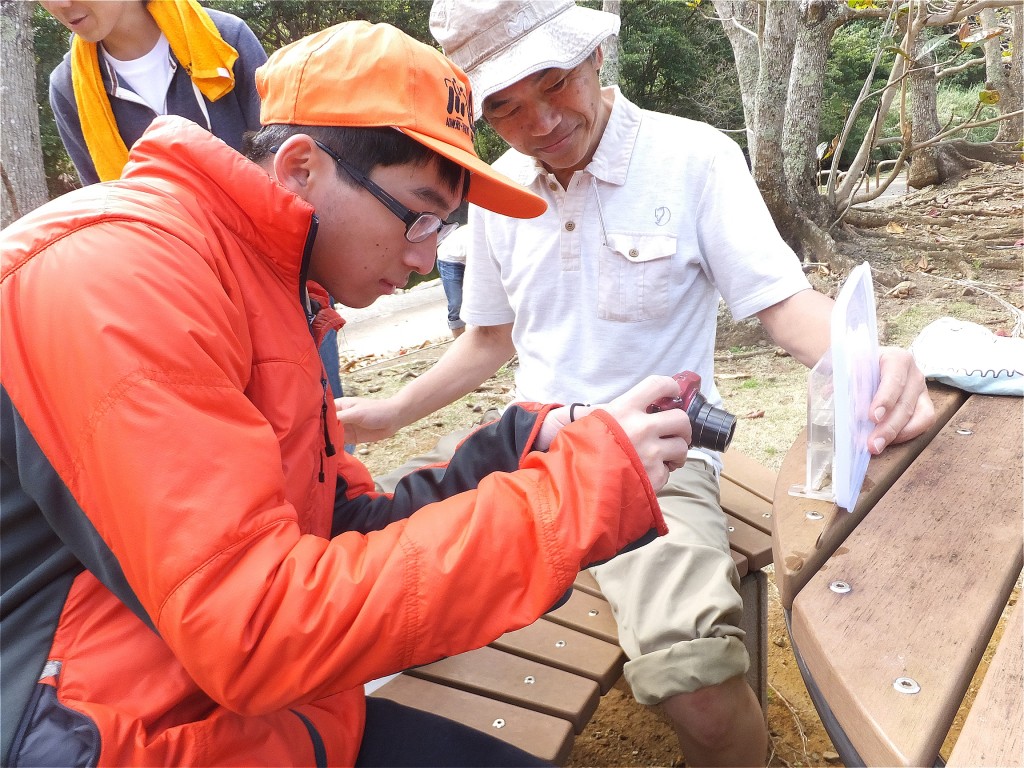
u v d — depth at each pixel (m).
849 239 6.53
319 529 1.17
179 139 1.01
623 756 1.99
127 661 0.92
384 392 4.44
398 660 0.88
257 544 0.85
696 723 1.46
